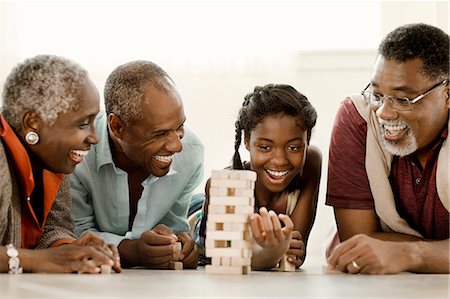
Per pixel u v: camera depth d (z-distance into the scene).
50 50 4.76
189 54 4.69
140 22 4.71
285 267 2.37
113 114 2.56
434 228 2.54
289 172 2.60
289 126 2.57
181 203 2.84
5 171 2.16
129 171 2.71
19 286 1.79
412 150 2.41
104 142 2.64
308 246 4.61
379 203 2.53
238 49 4.67
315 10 4.74
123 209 2.73
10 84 2.25
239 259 2.13
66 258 2.14
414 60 2.34
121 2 4.71
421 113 2.36
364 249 2.22
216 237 2.13
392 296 1.67
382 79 2.37
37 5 4.75
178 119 2.51
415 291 1.77
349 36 4.78
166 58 4.70
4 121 2.21
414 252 2.28
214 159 4.71
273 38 4.66
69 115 2.22
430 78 2.35
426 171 2.48
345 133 2.57
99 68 4.72
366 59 4.66
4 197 2.18
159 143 2.51
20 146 2.19
